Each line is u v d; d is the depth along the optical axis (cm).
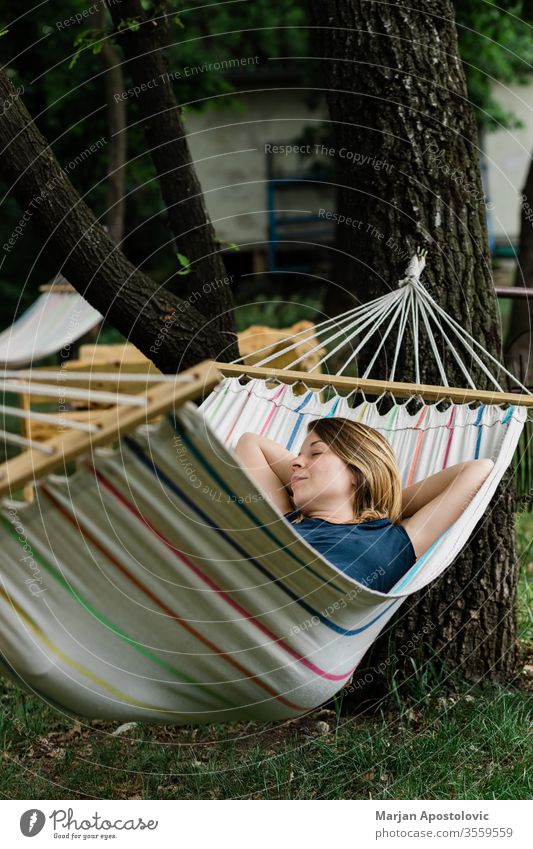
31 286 1573
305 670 242
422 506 301
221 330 389
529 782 284
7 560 206
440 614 343
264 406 333
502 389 340
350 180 356
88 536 210
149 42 388
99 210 1145
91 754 317
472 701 331
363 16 346
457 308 346
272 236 1762
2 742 320
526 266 682
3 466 197
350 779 291
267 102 1723
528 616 396
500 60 1506
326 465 294
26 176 319
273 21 1584
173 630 229
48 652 221
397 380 351
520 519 548
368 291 355
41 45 1059
